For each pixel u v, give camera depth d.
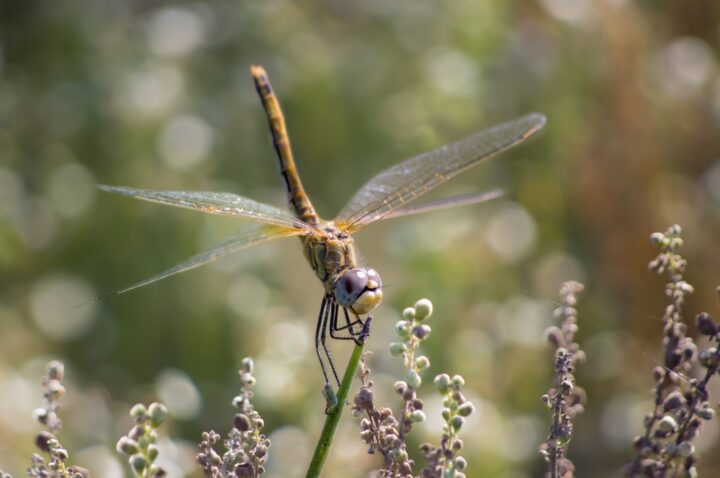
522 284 0.67
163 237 0.66
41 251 0.68
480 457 0.63
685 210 0.68
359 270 0.58
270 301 0.66
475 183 0.68
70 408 0.65
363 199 0.60
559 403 0.55
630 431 0.65
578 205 0.68
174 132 0.68
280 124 0.62
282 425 0.64
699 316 0.55
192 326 0.66
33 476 0.55
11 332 0.67
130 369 0.66
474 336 0.65
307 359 0.65
